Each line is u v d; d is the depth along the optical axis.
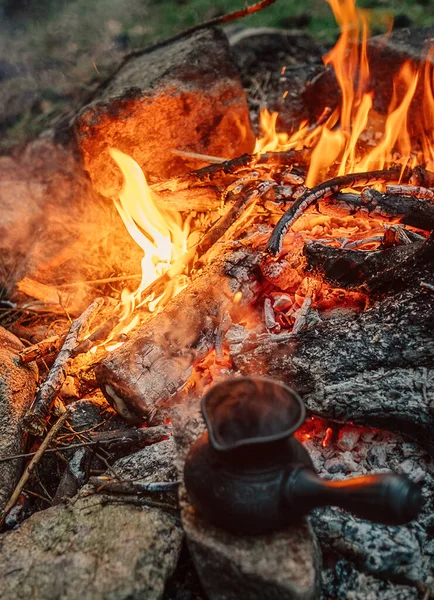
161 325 0.63
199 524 0.49
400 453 0.57
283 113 1.03
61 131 1.08
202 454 0.47
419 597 0.50
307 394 0.58
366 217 0.71
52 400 0.65
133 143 0.86
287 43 1.24
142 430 0.62
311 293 0.69
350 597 0.51
